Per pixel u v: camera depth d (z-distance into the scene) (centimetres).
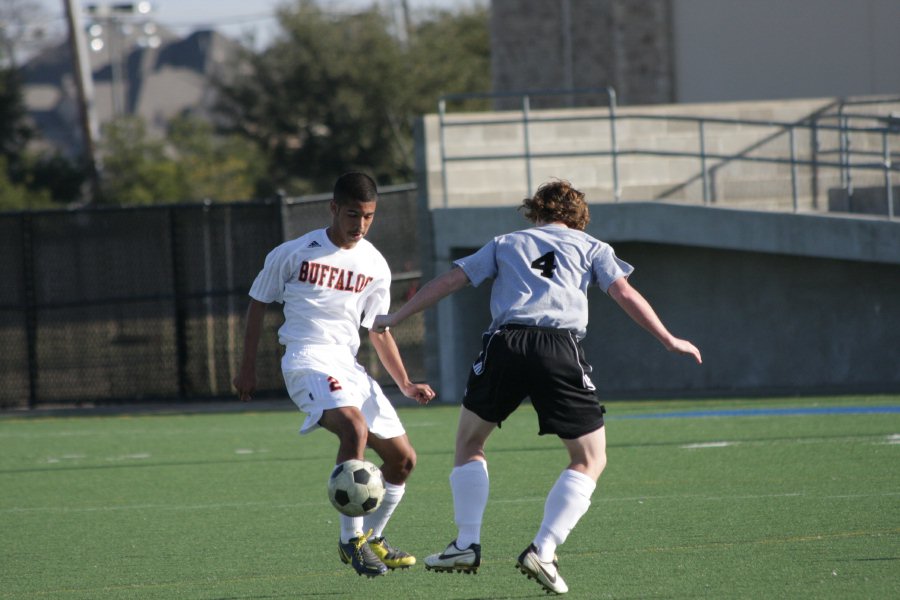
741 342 5722
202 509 3216
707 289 5747
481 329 5962
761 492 3086
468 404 2144
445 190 5803
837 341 5603
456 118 5906
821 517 2728
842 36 8081
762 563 2312
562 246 2153
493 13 9725
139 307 7188
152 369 6612
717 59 8644
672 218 5488
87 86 12719
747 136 6550
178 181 14962
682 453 3828
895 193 6506
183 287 6266
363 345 6562
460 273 2166
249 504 3269
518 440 4312
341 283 2333
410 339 6919
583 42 9250
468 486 2111
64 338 6869
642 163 6375
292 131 16075
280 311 6269
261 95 16312
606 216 5588
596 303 5900
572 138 6247
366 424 2259
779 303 5666
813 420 4434
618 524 2750
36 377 6328
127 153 15338
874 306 5559
